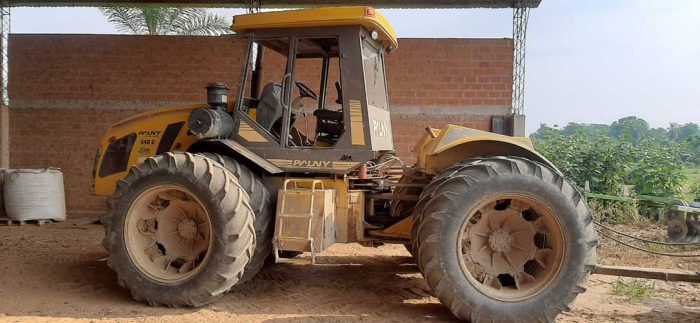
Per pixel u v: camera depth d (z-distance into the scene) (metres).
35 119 10.13
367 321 4.54
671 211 7.39
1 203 9.14
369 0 9.78
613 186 10.98
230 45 9.91
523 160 4.56
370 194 5.52
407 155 9.88
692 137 16.86
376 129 5.30
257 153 5.20
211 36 9.93
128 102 10.02
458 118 9.81
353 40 4.97
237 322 4.45
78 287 5.38
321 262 6.75
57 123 10.11
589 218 4.48
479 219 4.68
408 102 9.88
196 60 9.95
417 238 4.61
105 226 4.94
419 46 9.81
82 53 10.04
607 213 9.54
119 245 4.88
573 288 4.41
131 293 4.91
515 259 4.66
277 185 5.30
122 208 4.89
